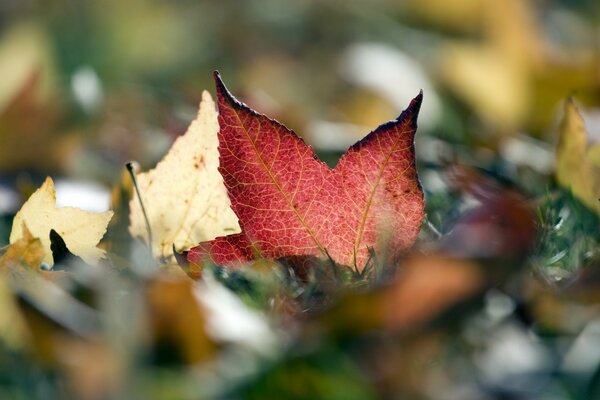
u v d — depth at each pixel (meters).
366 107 1.04
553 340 0.54
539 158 0.83
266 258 0.61
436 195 0.72
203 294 0.54
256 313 0.56
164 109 0.93
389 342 0.53
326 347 0.52
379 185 0.60
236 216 0.63
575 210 0.64
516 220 0.59
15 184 0.83
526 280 0.56
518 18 1.00
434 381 0.53
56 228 0.62
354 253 0.61
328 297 0.58
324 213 0.61
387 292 0.53
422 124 0.95
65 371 0.53
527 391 0.52
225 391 0.51
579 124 0.65
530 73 0.95
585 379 0.52
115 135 0.94
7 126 0.87
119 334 0.53
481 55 1.00
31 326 0.53
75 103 0.92
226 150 0.60
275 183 0.61
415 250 0.60
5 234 0.71
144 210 0.63
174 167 0.63
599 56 0.94
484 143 0.87
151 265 0.62
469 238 0.57
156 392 0.52
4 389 0.53
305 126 0.88
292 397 0.52
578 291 0.55
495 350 0.54
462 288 0.53
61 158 0.88
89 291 0.55
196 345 0.53
